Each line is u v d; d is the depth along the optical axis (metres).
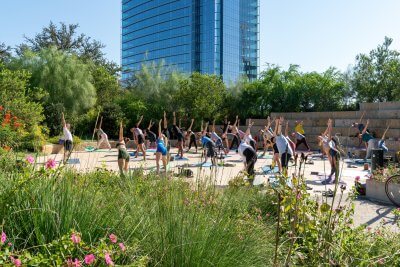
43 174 3.16
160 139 12.17
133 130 20.84
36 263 2.32
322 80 36.91
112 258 2.67
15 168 3.63
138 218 3.42
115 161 17.78
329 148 12.22
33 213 2.93
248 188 6.18
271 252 3.74
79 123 31.64
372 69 37.41
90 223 3.13
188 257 3.09
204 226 3.39
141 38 113.00
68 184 3.30
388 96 37.06
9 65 33.06
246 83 38.81
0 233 2.58
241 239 3.57
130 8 117.62
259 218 4.84
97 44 53.28
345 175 14.62
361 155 22.41
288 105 36.31
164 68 41.59
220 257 3.21
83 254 2.64
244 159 9.96
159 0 107.25
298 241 3.96
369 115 28.34
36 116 18.94
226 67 96.56
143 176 6.14
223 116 36.59
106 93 38.34
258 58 103.56
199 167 5.13
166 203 3.69
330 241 3.62
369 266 3.49
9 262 2.24
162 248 3.14
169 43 104.44
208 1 97.19
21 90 20.69
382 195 9.57
